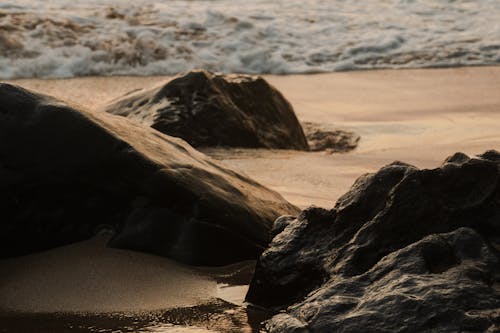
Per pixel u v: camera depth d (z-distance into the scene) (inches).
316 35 730.2
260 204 233.8
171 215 215.8
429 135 441.1
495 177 175.6
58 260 206.8
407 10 824.9
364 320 147.8
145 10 748.0
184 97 398.6
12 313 177.2
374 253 170.7
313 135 451.5
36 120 214.1
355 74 633.0
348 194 186.2
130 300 187.0
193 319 176.9
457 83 592.4
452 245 161.5
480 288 148.1
